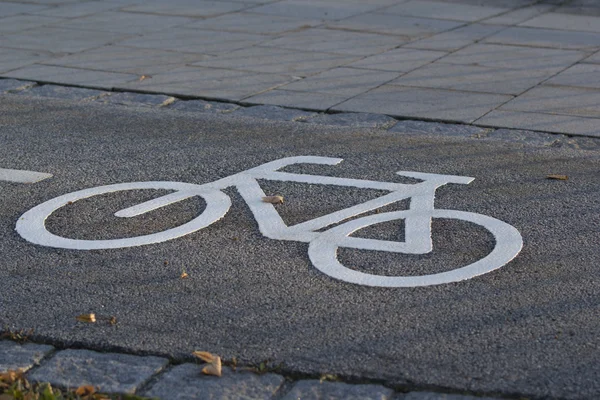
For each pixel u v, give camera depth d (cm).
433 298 486
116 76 1045
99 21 1404
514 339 439
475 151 767
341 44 1238
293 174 705
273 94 966
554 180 689
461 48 1217
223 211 623
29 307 477
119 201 645
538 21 1441
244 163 736
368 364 416
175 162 739
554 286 500
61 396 379
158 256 546
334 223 599
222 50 1193
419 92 972
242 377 404
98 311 472
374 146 783
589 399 385
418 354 425
